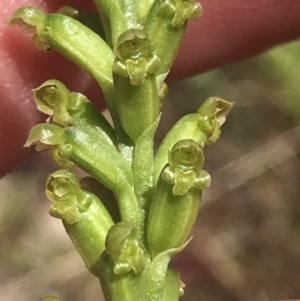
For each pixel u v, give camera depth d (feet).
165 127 0.38
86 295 0.36
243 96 0.39
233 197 0.37
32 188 0.38
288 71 0.39
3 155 0.24
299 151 0.38
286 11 0.25
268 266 0.36
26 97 0.22
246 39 0.25
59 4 0.21
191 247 0.36
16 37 0.21
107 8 0.15
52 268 0.37
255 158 0.38
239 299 0.36
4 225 0.38
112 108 0.15
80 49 0.15
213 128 0.15
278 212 0.37
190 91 0.39
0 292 0.36
